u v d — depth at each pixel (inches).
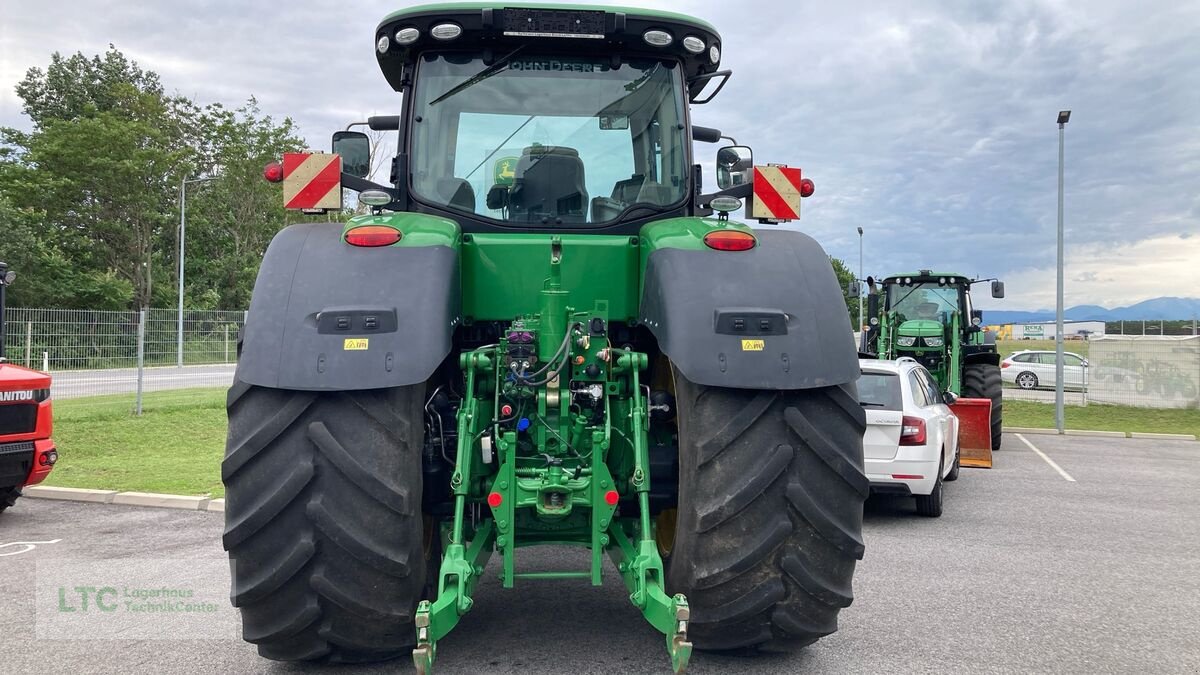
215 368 769.6
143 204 1834.4
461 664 157.6
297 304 131.4
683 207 170.9
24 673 155.3
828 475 135.3
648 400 150.7
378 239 138.3
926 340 614.9
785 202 172.6
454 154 168.4
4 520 297.0
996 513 353.1
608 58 172.2
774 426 134.3
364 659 144.7
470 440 138.9
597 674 152.9
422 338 128.9
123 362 683.4
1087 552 279.7
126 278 1868.8
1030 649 179.2
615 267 154.8
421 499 139.9
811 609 137.6
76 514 308.3
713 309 134.6
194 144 2155.5
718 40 175.6
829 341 135.7
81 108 2171.5
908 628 191.8
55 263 1562.5
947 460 378.0
